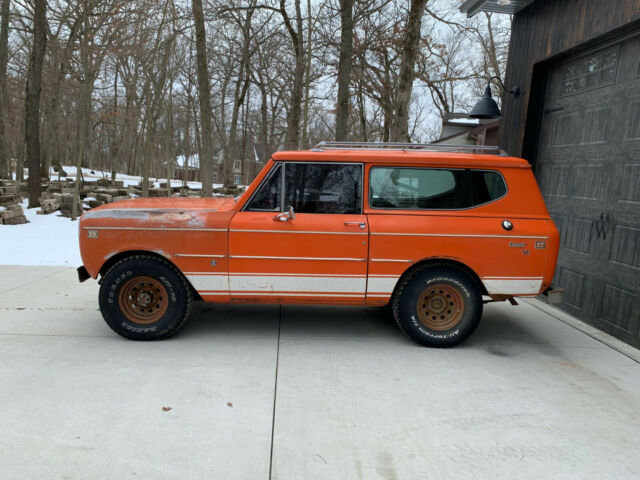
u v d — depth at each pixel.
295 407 3.01
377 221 3.98
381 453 2.54
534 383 3.48
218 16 14.58
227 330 4.49
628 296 4.44
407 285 4.04
